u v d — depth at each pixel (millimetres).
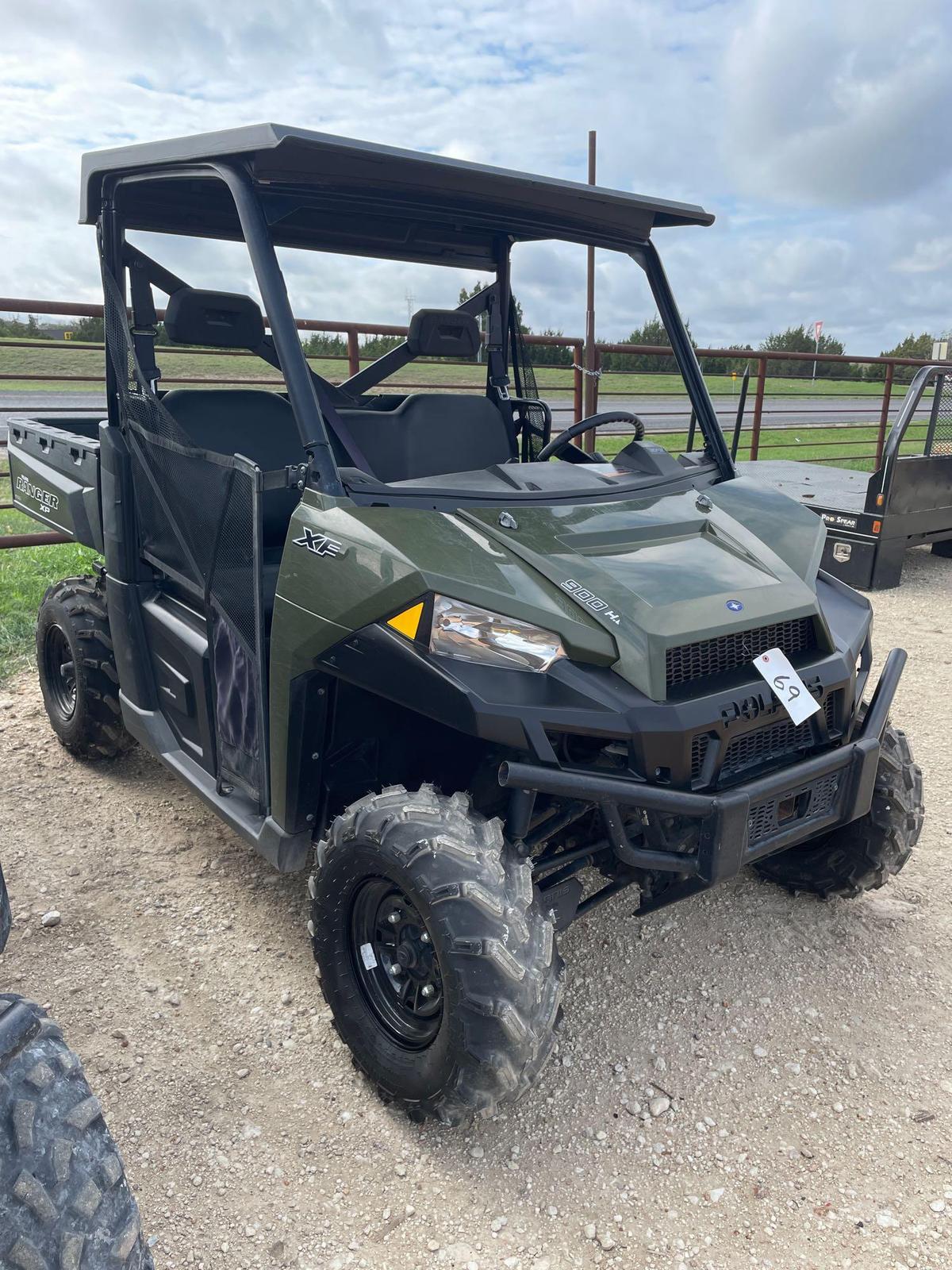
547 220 2848
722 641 2178
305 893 3068
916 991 2623
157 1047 2387
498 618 2061
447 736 2465
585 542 2355
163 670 3143
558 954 2051
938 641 5535
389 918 2166
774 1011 2537
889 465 6426
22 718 4406
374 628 2131
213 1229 1898
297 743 2385
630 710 2004
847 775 2314
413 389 3350
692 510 2654
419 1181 2018
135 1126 2145
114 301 2986
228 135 2285
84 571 6527
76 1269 1218
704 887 2098
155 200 2869
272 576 2922
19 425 4156
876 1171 2041
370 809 2100
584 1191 1992
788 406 19125
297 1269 1819
